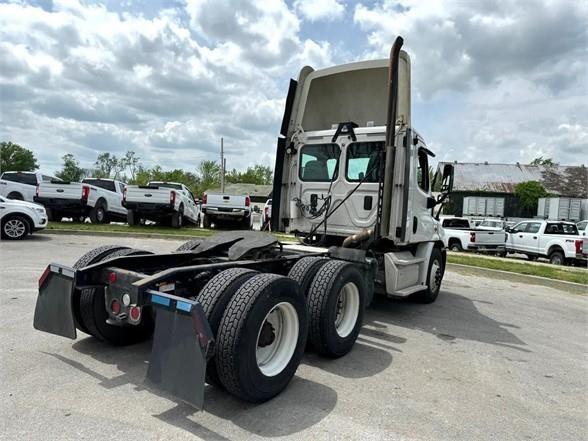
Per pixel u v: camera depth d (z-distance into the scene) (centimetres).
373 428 301
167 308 305
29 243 1149
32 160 7531
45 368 371
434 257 729
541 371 437
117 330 423
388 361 441
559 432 312
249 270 357
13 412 296
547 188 4216
